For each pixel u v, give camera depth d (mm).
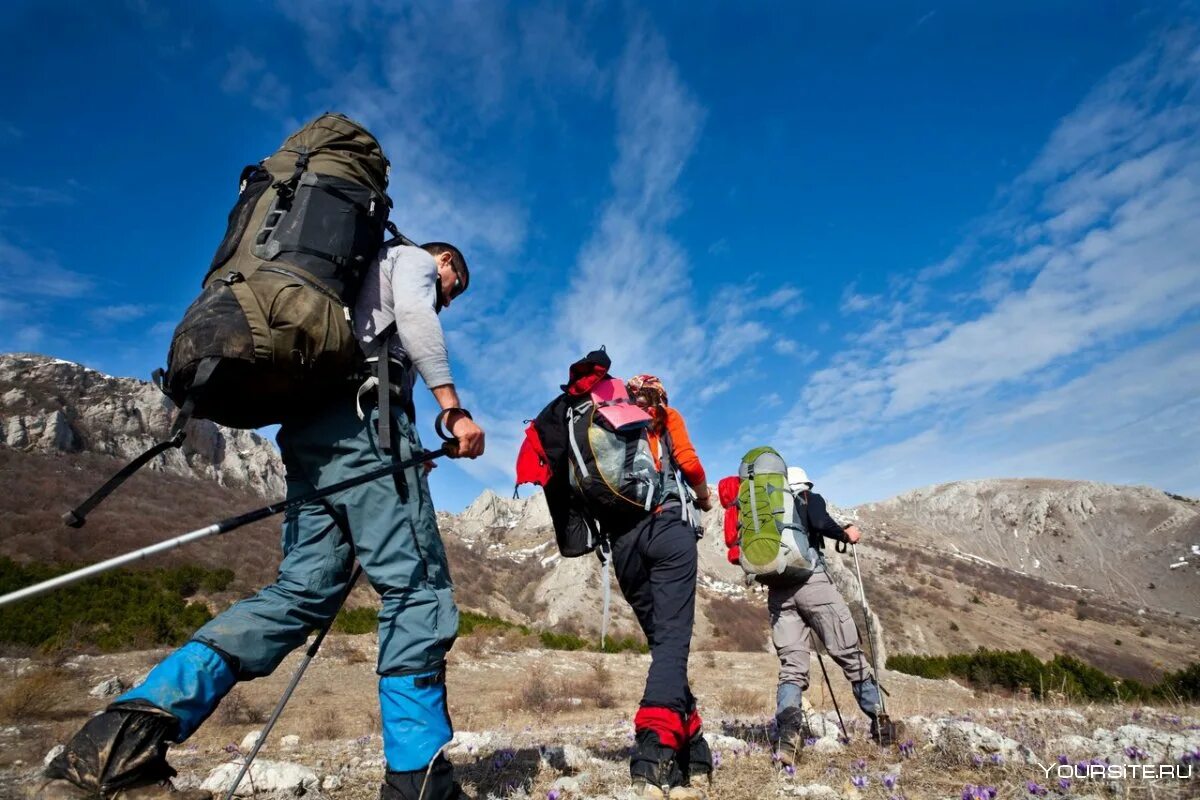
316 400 2123
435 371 2215
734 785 3066
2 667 11281
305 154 2201
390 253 2354
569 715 10422
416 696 2062
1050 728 4262
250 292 1900
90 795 1655
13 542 37875
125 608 17641
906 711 7355
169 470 75000
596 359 2945
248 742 6703
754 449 4609
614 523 2979
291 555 2230
